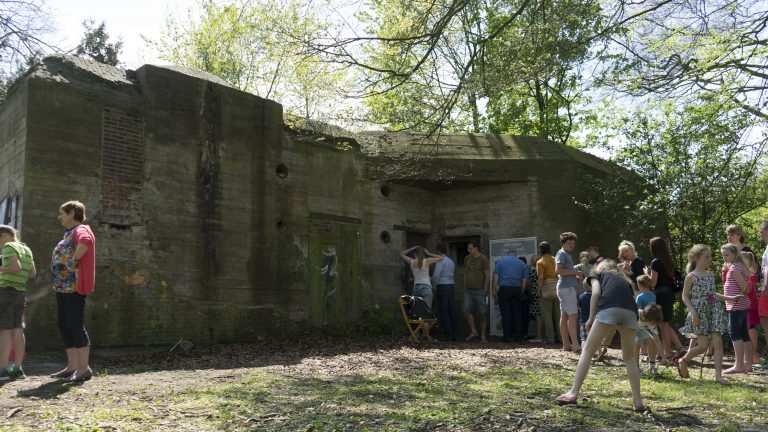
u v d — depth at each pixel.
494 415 5.12
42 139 8.91
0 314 6.46
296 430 4.59
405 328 12.77
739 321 7.89
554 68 8.46
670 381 7.25
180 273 10.17
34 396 5.61
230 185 11.06
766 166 14.17
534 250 13.77
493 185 14.56
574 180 14.30
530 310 12.48
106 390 5.95
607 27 8.14
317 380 6.91
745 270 8.00
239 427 4.66
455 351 10.09
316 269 12.34
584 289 9.93
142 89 10.11
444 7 8.31
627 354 5.49
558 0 8.09
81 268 6.44
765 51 8.02
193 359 8.73
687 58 8.61
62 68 9.41
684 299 7.44
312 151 12.61
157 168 10.09
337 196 12.98
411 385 6.66
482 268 12.78
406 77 8.45
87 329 9.00
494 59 8.73
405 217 14.45
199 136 10.70
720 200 14.64
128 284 9.52
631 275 9.20
